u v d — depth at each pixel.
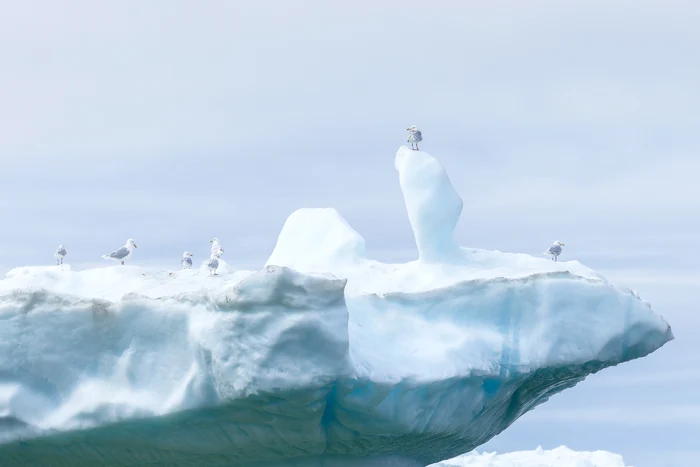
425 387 84.50
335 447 86.06
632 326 97.94
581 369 97.31
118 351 85.00
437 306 92.12
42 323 86.62
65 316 86.19
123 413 82.81
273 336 74.75
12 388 86.12
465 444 101.56
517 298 94.12
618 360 98.25
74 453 88.00
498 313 94.00
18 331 86.88
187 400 79.88
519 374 92.62
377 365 81.94
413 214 100.56
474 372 88.06
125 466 88.75
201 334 78.38
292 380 74.69
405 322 89.88
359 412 81.44
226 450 83.94
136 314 84.00
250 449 83.69
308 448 84.19
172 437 83.62
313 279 75.31
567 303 95.06
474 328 92.62
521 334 93.75
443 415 89.25
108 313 84.88
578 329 94.94
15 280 95.56
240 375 75.75
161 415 81.38
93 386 84.88
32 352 86.44
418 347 87.56
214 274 100.31
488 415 98.81
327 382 75.56
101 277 96.75
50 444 87.12
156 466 88.12
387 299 91.12
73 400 85.25
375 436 85.00
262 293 75.25
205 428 82.00
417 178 100.88
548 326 93.94
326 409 82.00
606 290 96.81
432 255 100.06
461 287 93.00
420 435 88.94
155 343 83.44
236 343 76.00
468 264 100.62
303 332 74.56
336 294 75.75
